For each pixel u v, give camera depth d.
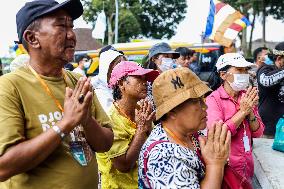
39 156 1.94
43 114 2.09
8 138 1.94
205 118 2.13
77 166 2.15
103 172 3.04
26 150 1.92
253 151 4.30
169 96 2.07
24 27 2.10
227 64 3.65
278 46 4.77
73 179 2.12
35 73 2.14
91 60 13.32
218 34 7.82
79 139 2.21
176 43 12.68
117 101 3.09
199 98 2.11
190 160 2.00
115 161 2.89
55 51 2.09
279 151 4.28
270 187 3.28
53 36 2.07
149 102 2.97
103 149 2.38
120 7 33.97
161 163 1.98
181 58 7.11
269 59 7.11
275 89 4.70
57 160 2.11
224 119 3.62
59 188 2.09
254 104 3.50
